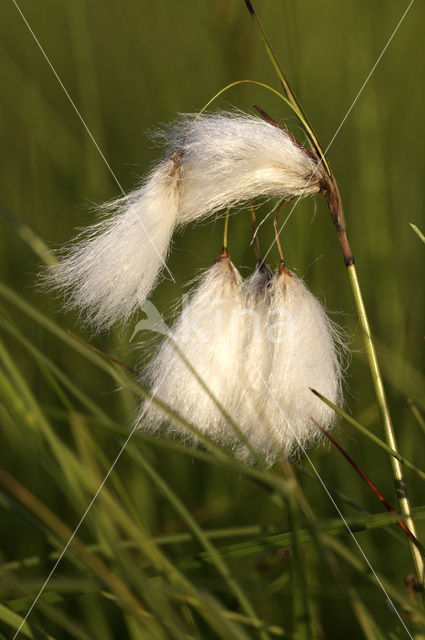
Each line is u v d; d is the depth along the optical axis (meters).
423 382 0.45
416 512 0.36
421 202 0.59
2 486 0.37
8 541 0.43
